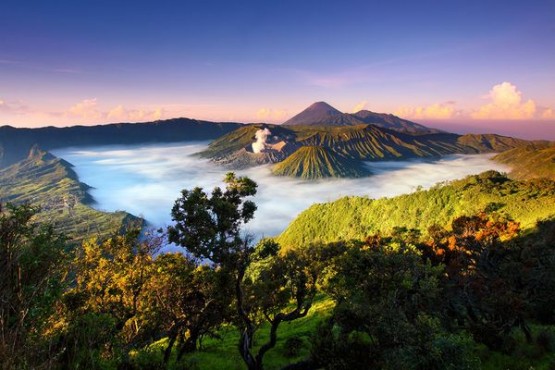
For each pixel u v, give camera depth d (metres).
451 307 39.09
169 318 35.00
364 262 29.30
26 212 15.78
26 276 15.33
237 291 27.70
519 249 48.56
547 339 32.62
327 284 29.64
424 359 21.69
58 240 17.69
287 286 30.64
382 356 24.16
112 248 34.84
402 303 29.55
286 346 39.25
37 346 14.73
